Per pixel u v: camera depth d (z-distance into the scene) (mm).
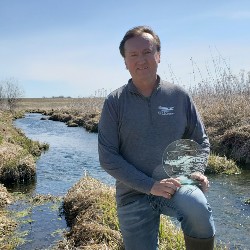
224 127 7281
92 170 6492
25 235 3352
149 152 1260
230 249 2920
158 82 1291
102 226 3010
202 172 1234
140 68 1234
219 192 4547
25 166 5688
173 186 1104
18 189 5188
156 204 1221
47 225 3617
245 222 3516
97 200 3701
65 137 11484
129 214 1282
